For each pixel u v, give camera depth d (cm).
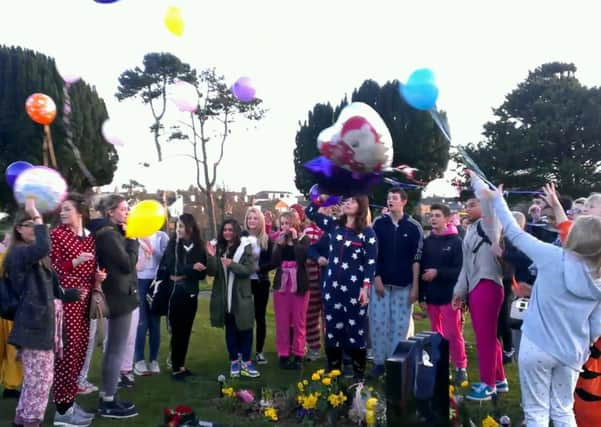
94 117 1780
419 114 2262
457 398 398
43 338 366
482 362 449
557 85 2895
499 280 444
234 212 1731
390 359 317
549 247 311
